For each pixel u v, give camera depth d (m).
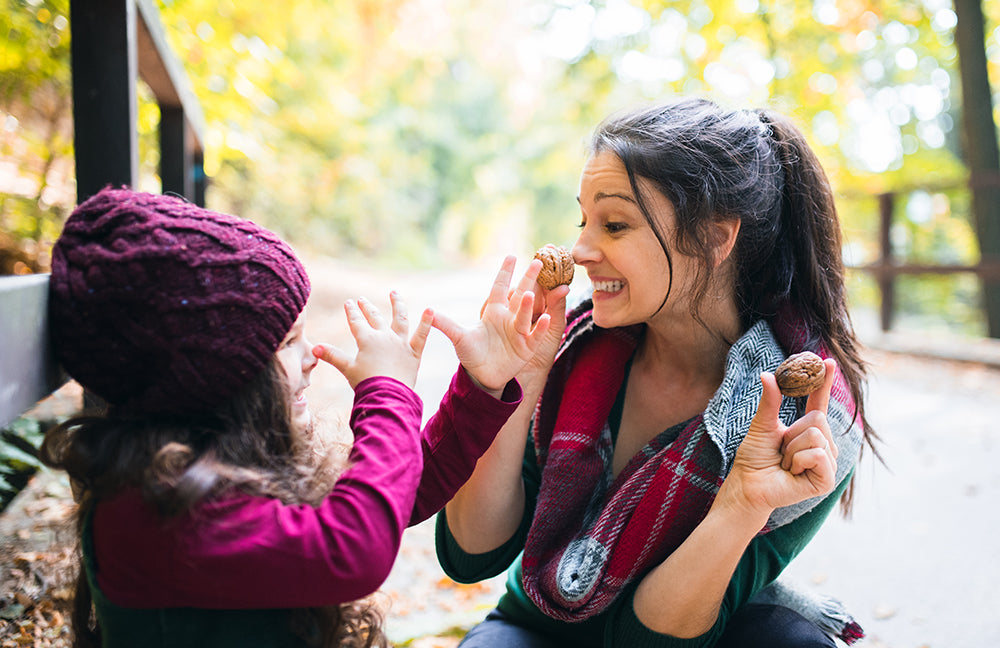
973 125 8.19
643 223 1.36
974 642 2.49
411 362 1.23
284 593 1.02
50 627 1.82
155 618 1.07
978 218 7.97
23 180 3.66
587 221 1.43
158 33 2.72
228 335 1.03
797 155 1.52
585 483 1.45
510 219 28.03
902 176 11.08
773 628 1.40
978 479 3.99
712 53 10.39
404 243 20.48
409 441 1.13
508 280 1.33
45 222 3.71
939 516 3.54
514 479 1.50
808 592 1.59
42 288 1.01
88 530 1.07
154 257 1.00
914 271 7.98
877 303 9.32
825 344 1.47
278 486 1.08
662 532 1.33
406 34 12.87
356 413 1.17
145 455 1.01
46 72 3.53
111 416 1.09
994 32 9.80
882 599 2.79
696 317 1.43
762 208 1.42
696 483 1.33
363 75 12.34
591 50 11.11
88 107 2.16
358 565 1.03
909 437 4.73
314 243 15.84
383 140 18.38
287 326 1.10
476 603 2.68
